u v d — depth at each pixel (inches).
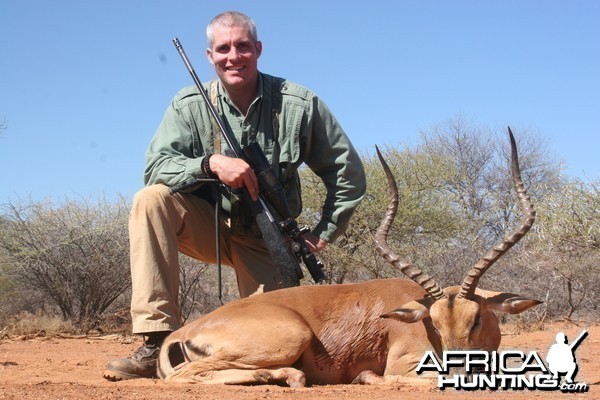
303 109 139.3
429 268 288.5
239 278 144.9
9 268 283.6
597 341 178.7
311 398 106.9
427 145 476.7
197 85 139.0
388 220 126.1
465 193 414.3
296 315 123.6
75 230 280.8
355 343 124.4
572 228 250.5
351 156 142.0
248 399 105.4
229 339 121.5
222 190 138.6
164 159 136.6
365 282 129.5
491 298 121.9
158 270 130.3
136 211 132.0
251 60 137.2
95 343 215.3
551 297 265.7
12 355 177.5
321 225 142.2
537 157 482.3
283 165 139.2
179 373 121.2
